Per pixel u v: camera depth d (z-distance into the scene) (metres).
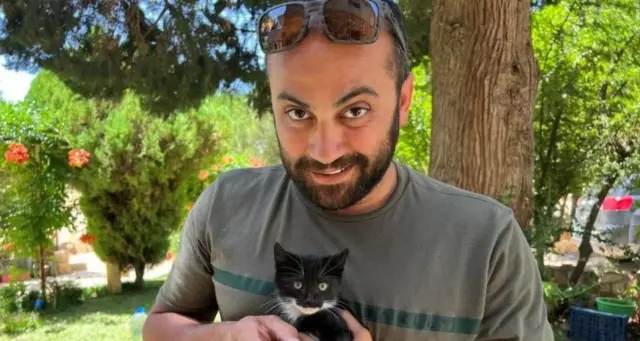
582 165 3.07
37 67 2.79
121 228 4.20
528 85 1.89
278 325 0.58
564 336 2.35
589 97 3.05
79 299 3.87
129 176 4.00
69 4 2.62
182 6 2.72
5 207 3.48
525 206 1.91
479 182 1.88
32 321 3.18
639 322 2.50
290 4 0.54
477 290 0.58
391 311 0.58
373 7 0.53
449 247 0.59
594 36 3.03
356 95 0.53
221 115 4.45
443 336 0.58
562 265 3.13
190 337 0.63
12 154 3.23
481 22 1.84
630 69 3.06
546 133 3.12
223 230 0.67
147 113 3.33
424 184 0.64
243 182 0.70
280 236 0.64
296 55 0.53
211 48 2.80
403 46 0.58
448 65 1.92
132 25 2.69
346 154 0.54
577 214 3.88
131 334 2.94
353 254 0.60
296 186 0.58
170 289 0.73
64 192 3.72
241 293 0.64
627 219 3.38
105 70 2.71
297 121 0.55
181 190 4.37
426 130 3.50
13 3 2.59
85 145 3.83
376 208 0.61
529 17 1.90
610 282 2.80
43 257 3.63
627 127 3.09
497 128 1.86
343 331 0.57
